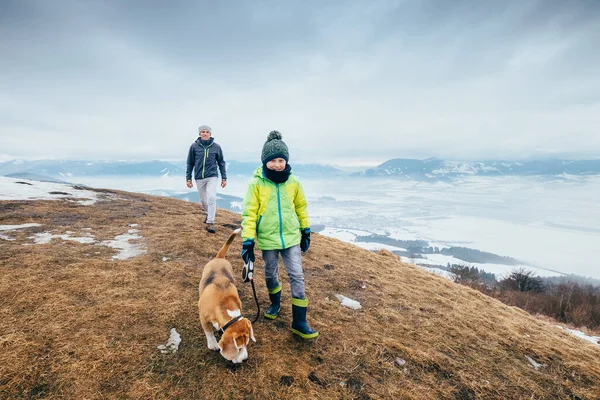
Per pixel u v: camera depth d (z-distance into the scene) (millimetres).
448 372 3744
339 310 4816
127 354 3123
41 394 2584
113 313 3750
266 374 3152
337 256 7750
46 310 3627
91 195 11555
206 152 7773
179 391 2803
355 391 3178
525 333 5285
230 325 3068
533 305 42656
